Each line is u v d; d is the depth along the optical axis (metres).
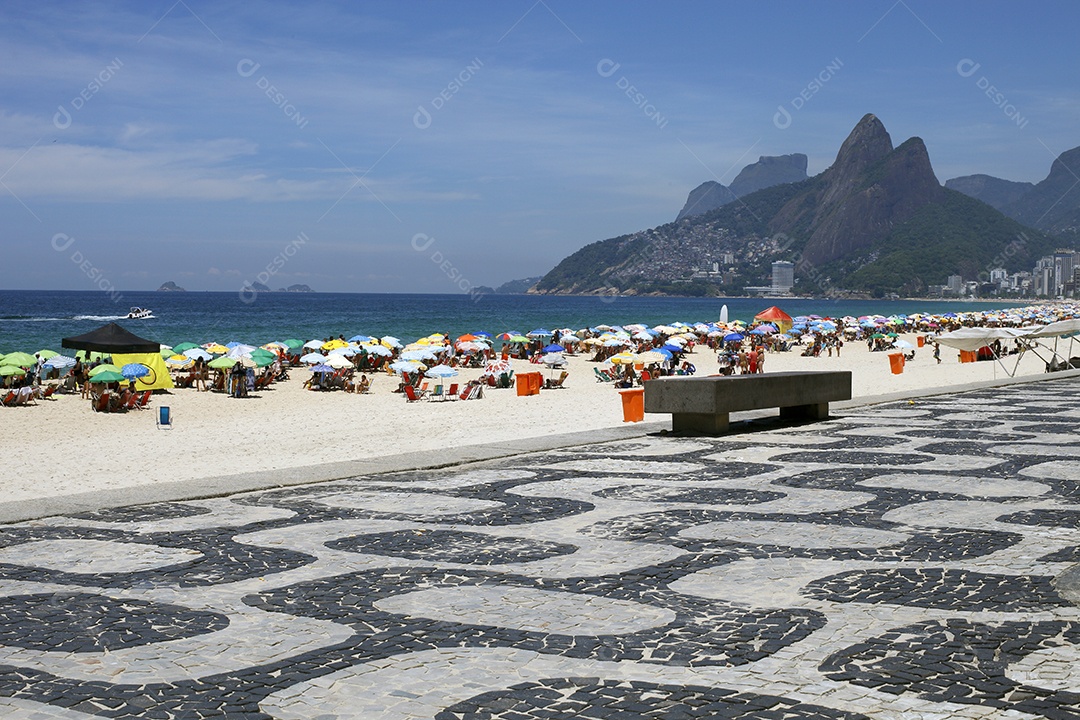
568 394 35.06
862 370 45.31
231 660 5.43
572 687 5.00
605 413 27.22
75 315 118.50
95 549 8.12
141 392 34.75
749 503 9.98
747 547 8.05
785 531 8.64
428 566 7.51
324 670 5.27
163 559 7.77
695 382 15.53
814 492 10.58
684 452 13.77
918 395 22.78
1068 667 5.18
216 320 109.88
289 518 9.44
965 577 7.01
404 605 6.46
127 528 8.98
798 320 87.19
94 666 5.34
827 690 4.92
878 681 5.03
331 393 36.69
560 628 5.96
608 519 9.24
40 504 9.99
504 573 7.28
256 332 85.25
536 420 25.48
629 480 11.48
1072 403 21.03
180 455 19.72
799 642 5.65
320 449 20.28
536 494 10.62
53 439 23.58
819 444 14.50
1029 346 38.22
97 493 10.62
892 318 88.44
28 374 35.91
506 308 182.62
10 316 113.62
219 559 7.77
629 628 5.95
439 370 33.56
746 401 15.91
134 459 19.12
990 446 14.18
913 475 11.65
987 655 5.38
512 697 4.88
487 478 11.77
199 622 6.12
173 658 5.46
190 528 8.98
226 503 10.30
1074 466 12.26
